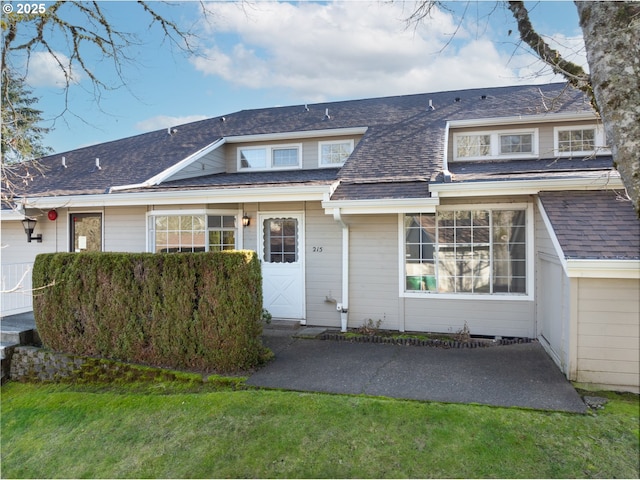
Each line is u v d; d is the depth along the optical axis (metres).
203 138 12.23
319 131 11.02
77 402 5.36
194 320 5.83
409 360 6.10
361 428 4.08
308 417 4.34
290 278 8.52
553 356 5.97
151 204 8.34
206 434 4.22
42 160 13.84
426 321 7.64
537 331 7.06
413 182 7.61
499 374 5.41
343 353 6.51
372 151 9.35
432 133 9.78
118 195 8.45
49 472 4.02
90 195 8.66
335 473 3.48
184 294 5.87
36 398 5.76
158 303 6.01
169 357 5.96
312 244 8.38
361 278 7.99
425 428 4.01
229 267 5.71
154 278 6.04
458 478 3.31
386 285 7.86
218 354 5.72
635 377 4.81
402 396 4.75
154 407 4.93
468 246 7.48
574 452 3.56
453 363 5.92
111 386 5.84
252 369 5.78
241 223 8.84
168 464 3.84
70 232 9.82
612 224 5.44
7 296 9.19
